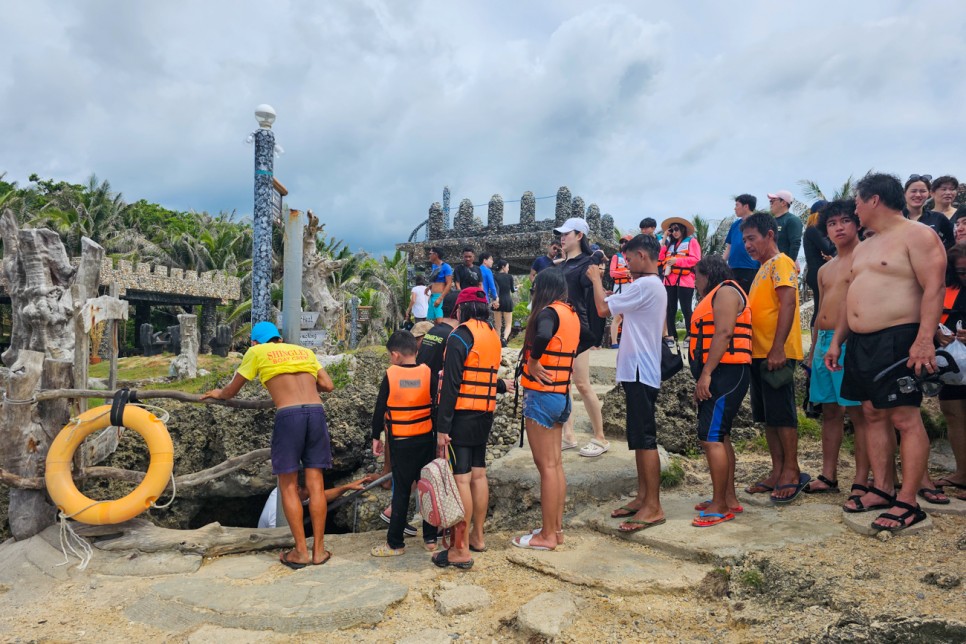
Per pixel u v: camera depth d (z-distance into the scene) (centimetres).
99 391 521
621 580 389
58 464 503
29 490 521
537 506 553
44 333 545
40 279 541
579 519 514
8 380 516
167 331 3522
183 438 864
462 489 448
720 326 443
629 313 469
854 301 418
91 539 511
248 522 1027
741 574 381
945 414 482
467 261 1007
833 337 457
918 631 300
